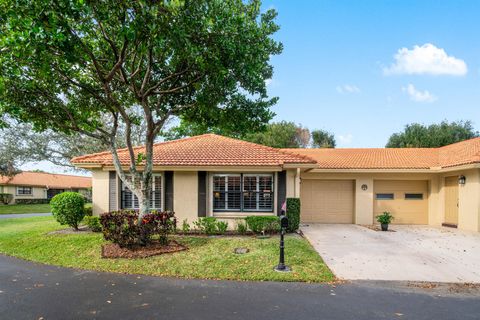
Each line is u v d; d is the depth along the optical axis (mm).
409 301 5191
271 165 11312
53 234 10391
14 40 5887
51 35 5898
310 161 11547
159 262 7309
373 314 4648
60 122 8984
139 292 5547
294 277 6371
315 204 14961
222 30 6863
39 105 8852
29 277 6434
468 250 8844
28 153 22453
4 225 14109
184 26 6602
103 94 9977
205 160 11797
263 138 31797
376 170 13875
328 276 6449
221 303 5043
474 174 11898
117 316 4531
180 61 8312
